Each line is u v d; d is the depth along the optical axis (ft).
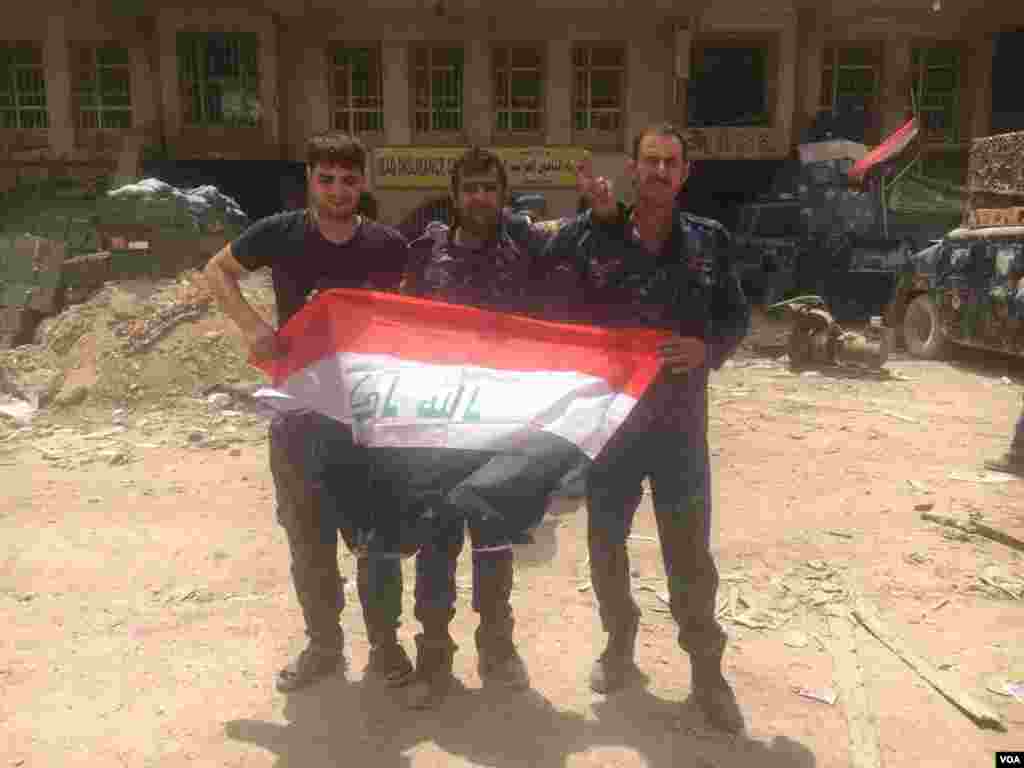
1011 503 18.54
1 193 57.11
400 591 10.82
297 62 59.52
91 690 11.19
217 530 16.94
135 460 21.62
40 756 9.77
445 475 9.89
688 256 9.76
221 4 56.90
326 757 9.77
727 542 16.38
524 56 60.95
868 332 33.58
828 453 22.52
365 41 59.57
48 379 27.58
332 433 10.36
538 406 9.86
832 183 54.80
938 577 14.83
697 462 10.04
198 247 33.32
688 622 10.28
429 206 60.70
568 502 18.28
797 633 12.83
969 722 10.55
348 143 9.85
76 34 57.47
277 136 58.75
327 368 10.34
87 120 58.80
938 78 63.21
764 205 56.75
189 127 58.03
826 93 63.00
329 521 10.88
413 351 10.32
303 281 10.43
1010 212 33.78
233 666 11.84
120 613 13.42
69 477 20.27
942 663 11.89
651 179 9.32
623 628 11.05
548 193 61.26
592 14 60.13
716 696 10.34
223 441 23.07
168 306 29.04
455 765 9.61
